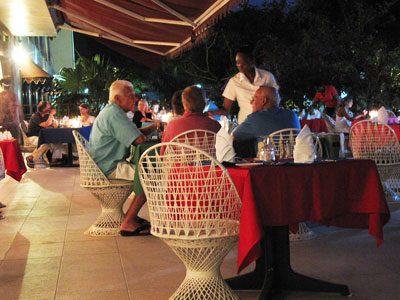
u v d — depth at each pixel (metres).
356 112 13.45
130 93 4.95
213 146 4.12
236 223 2.81
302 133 3.12
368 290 3.21
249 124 4.30
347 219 3.27
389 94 13.52
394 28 15.20
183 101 4.26
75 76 21.95
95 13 8.45
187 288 2.91
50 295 3.29
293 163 3.03
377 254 3.96
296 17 17.41
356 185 3.07
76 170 10.46
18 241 4.68
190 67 22.22
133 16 7.63
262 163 3.05
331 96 8.46
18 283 3.54
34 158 11.18
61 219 5.61
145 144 4.72
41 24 11.73
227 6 5.95
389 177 5.80
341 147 3.93
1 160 5.62
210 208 2.73
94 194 4.89
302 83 13.14
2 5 9.42
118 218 4.95
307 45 13.39
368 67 13.33
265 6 18.84
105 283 3.49
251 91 5.46
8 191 7.72
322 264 3.75
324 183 2.93
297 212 2.85
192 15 7.04
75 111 21.59
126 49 10.56
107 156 4.90
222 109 5.66
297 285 3.18
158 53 10.56
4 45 12.91
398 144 5.48
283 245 3.19
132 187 4.86
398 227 4.76
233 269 3.73
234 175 2.80
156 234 2.88
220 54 21.34
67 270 3.80
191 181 2.74
